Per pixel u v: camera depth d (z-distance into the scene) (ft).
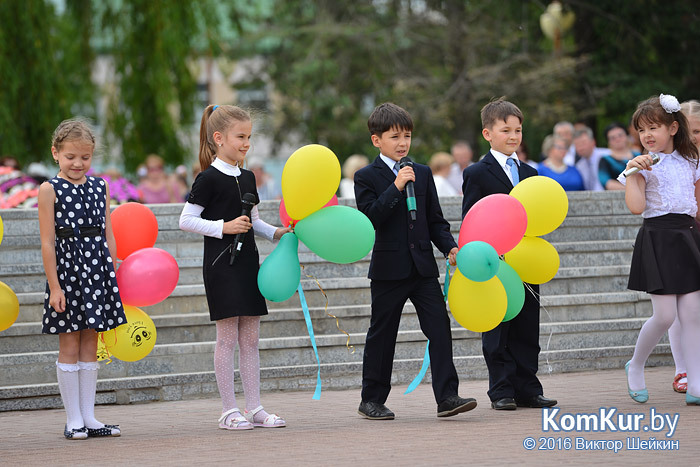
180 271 37.29
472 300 24.72
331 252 24.53
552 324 36.06
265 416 25.53
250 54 107.45
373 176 25.95
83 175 25.03
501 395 26.78
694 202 26.91
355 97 103.24
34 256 36.88
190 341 34.40
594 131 84.28
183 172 63.82
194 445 22.67
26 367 32.07
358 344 34.86
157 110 73.61
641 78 80.74
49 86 66.39
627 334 36.88
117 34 75.05
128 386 31.94
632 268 27.20
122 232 25.61
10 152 63.93
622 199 42.68
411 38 96.43
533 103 83.46
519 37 91.45
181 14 75.92
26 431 26.86
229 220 24.99
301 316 35.37
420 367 34.40
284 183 24.70
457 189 52.65
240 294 24.76
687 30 80.02
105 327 24.41
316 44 98.07
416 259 25.27
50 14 72.08
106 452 22.18
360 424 25.22
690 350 26.73
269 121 102.63
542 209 25.90
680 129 26.96
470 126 91.30
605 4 79.61
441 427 24.13
